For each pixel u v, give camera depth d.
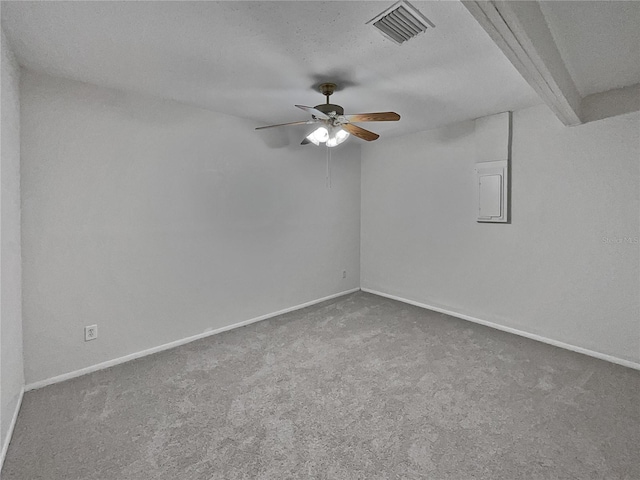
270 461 1.72
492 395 2.30
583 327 2.97
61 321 2.52
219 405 2.21
